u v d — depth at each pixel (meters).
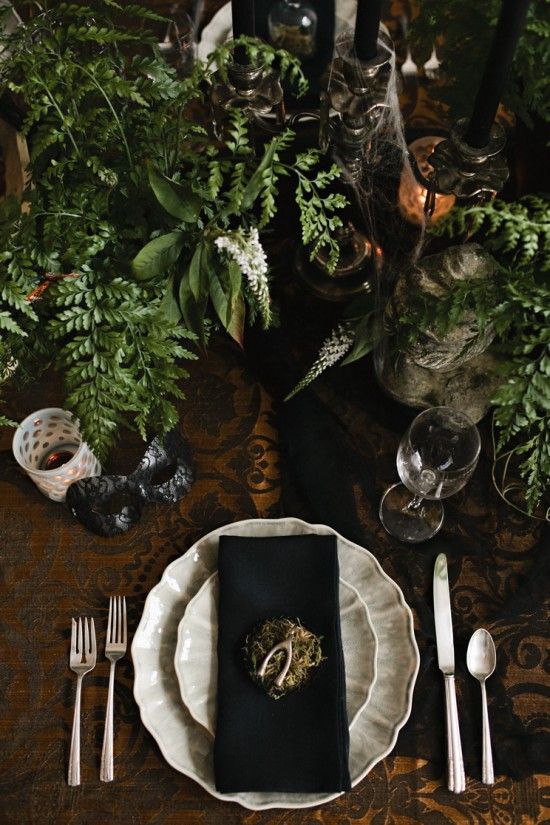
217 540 0.90
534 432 0.93
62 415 0.90
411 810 0.82
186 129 0.75
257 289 0.68
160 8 1.14
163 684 0.84
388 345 0.92
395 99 0.93
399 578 0.92
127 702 0.86
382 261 0.99
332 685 0.80
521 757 0.83
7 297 0.70
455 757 0.82
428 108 1.10
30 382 0.98
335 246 0.79
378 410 0.99
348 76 0.83
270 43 1.07
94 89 0.73
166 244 0.72
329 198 0.75
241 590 0.84
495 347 0.78
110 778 0.82
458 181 0.83
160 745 0.81
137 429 0.96
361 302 0.93
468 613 0.90
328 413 0.99
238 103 0.86
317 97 1.07
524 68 0.83
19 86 0.72
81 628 0.89
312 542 0.86
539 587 0.90
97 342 0.72
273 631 0.81
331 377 1.00
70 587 0.91
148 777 0.83
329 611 0.83
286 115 1.05
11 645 0.89
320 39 1.08
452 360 0.86
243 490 0.96
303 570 0.85
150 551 0.93
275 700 0.80
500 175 0.83
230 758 0.78
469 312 0.78
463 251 0.78
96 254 0.75
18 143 1.05
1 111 1.03
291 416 0.98
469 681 0.87
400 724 0.81
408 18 1.15
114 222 0.76
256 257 0.67
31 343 0.79
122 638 0.88
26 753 0.84
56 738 0.85
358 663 0.84
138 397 0.76
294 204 1.04
